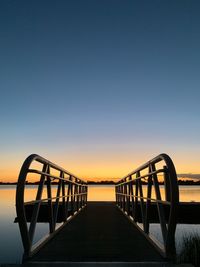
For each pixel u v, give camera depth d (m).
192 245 5.43
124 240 4.69
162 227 3.62
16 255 8.84
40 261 3.41
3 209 23.48
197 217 13.22
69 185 7.34
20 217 3.23
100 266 3.06
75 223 6.75
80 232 5.46
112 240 4.69
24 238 3.34
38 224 13.37
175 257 3.30
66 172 6.14
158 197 3.88
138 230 5.68
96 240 4.69
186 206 13.34
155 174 4.06
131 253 3.84
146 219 4.84
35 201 3.64
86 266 3.05
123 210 9.26
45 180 4.20
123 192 9.48
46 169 4.17
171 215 3.15
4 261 8.04
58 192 5.49
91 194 41.97
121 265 3.07
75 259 3.54
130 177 7.68
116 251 3.95
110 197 34.12
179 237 9.53
